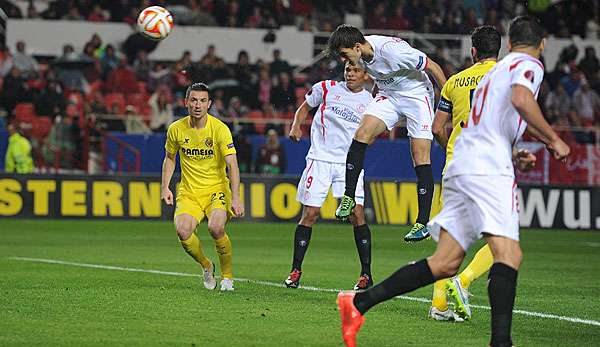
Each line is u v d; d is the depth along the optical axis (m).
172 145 23.08
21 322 17.38
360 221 24.95
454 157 14.98
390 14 69.38
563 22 70.00
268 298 21.72
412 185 54.22
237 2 68.38
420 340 16.59
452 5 70.62
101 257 32.25
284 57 67.12
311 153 25.75
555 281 27.73
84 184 52.50
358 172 22.16
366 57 21.97
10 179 51.94
